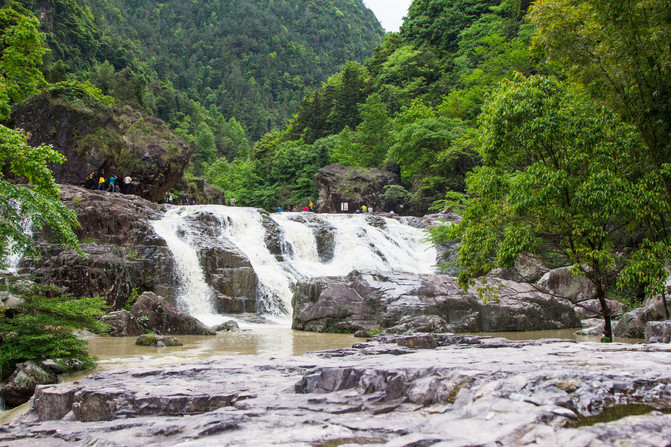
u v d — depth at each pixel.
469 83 73.19
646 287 13.59
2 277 17.06
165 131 47.31
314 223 40.75
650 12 15.38
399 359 6.93
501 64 67.50
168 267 27.52
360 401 5.17
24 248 12.22
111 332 18.80
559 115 13.88
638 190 13.30
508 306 21.67
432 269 36.81
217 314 27.25
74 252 24.77
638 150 15.16
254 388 6.15
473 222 15.30
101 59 147.88
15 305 12.87
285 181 93.62
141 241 29.02
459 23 95.94
